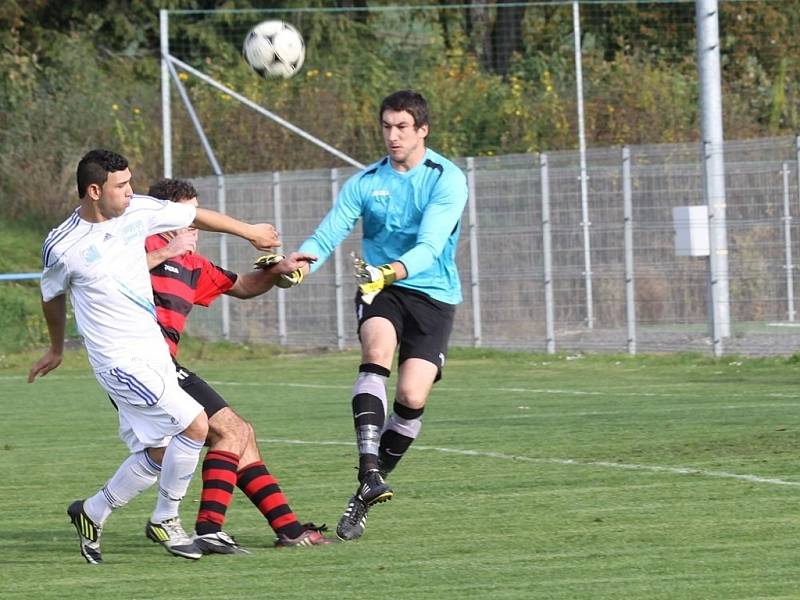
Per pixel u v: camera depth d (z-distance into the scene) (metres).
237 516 22.91
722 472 25.50
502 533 20.52
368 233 21.34
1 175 72.75
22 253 68.06
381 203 20.98
